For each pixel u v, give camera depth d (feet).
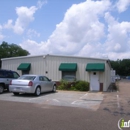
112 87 82.17
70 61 69.00
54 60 71.10
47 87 52.08
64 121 23.58
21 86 44.86
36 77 48.08
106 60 65.41
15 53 202.28
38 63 73.41
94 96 50.06
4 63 79.20
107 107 34.12
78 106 34.37
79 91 62.75
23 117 25.12
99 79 65.36
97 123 23.06
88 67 64.08
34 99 41.11
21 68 73.00
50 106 33.50
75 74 68.03
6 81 50.83
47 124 22.09
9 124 21.79
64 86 65.82
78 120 24.23
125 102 40.34
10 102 36.60
